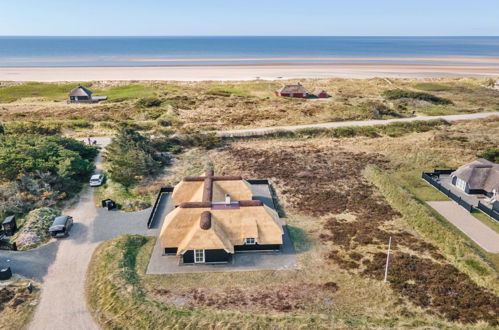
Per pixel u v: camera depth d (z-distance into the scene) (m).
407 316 24.98
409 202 41.03
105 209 40.91
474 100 96.38
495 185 42.25
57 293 27.42
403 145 61.69
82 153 54.22
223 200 37.53
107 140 63.66
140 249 33.72
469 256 31.39
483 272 29.33
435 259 31.97
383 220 39.16
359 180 49.44
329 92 106.56
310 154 58.81
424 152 58.41
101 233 36.22
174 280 29.22
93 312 25.44
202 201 34.56
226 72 160.00
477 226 37.34
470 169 44.38
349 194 45.38
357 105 87.56
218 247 30.64
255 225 32.66
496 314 25.16
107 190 45.03
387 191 45.19
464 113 84.00
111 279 28.28
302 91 100.12
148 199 43.53
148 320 24.31
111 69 171.75
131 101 93.88
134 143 53.47
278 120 76.50
